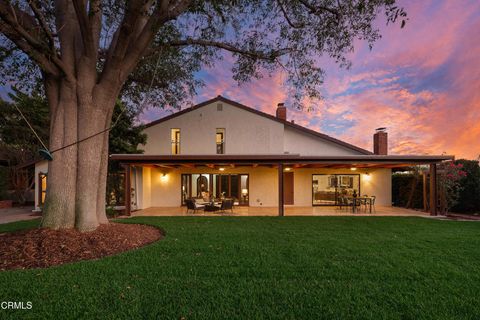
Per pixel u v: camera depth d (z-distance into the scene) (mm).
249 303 3061
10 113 17672
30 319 2695
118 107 11664
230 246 5727
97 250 5180
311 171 15492
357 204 13438
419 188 13820
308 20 6918
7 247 4840
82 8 5105
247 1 6602
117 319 2699
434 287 3561
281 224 8781
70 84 5871
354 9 6020
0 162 17953
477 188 11438
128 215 10984
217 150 15227
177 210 13375
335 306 3006
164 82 9602
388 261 4707
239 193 15375
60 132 5906
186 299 3154
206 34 7293
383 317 2766
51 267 4219
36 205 13297
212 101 15336
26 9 5734
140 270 4125
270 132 15227
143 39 6074
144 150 14844
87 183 5969
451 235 6945
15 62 6371
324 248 5594
